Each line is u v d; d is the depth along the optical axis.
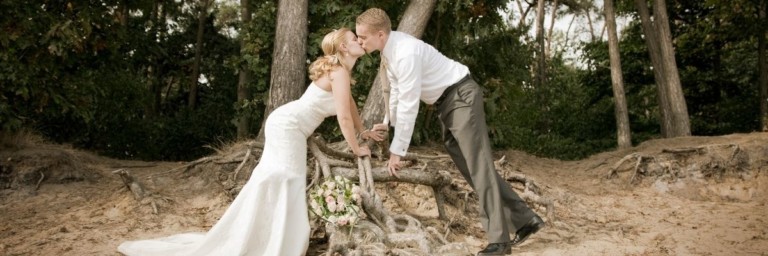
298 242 4.20
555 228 5.88
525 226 4.50
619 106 13.41
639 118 20.02
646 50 18.30
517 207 4.51
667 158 9.16
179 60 17.91
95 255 4.59
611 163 9.49
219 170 6.77
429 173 5.69
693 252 5.17
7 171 6.93
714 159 8.98
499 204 4.29
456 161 4.62
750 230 6.16
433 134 9.57
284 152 4.30
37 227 5.49
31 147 7.73
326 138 8.92
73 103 8.96
